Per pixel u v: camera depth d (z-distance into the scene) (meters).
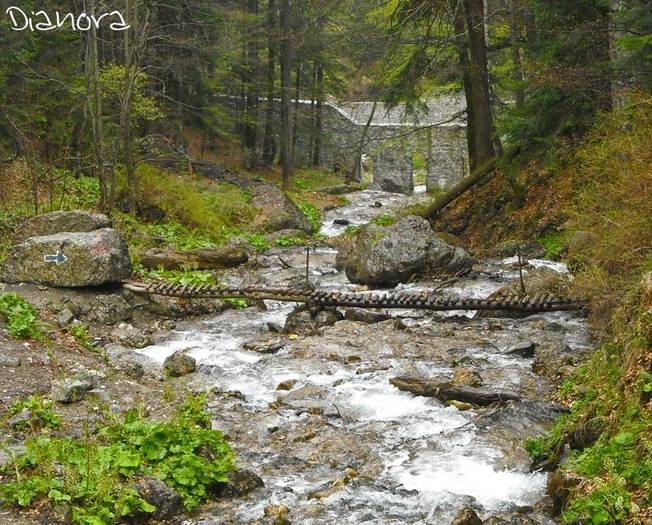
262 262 20.08
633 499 5.91
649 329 7.29
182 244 20.47
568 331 12.20
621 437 6.51
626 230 10.92
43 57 23.45
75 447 7.09
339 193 42.16
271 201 28.39
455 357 11.18
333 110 48.75
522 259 18.58
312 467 7.69
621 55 15.34
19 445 7.26
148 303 13.95
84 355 10.86
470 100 25.66
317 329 12.94
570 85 16.69
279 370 10.73
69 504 6.16
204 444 7.42
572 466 6.70
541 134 20.59
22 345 10.62
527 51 20.34
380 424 8.70
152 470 6.91
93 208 20.62
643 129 12.04
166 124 32.69
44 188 20.62
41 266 13.73
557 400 9.14
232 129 43.66
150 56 27.09
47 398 8.90
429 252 16.67
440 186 46.59
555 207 19.86
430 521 6.45
